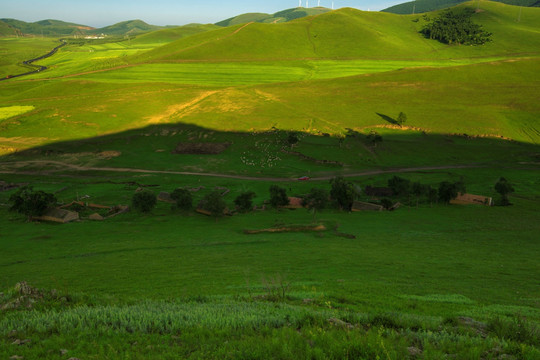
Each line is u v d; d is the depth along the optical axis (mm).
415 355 10438
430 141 168125
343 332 11812
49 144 172250
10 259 52406
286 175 136500
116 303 17078
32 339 11180
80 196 108750
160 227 76750
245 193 94312
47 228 77375
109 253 54781
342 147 163625
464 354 10656
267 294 22328
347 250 52688
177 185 122438
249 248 55875
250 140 176375
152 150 168250
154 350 10562
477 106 199875
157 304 16656
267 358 9930
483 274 37812
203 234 69188
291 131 183375
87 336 11633
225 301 19031
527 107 192500
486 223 76312
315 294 23625
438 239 62125
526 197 104125
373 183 123562
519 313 20672
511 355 10734
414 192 102375
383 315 14922
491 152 155375
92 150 167375
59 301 16672
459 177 127500
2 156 159625
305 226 72125
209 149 166875
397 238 63312
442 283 33219
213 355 10148
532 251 52094
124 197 107312
